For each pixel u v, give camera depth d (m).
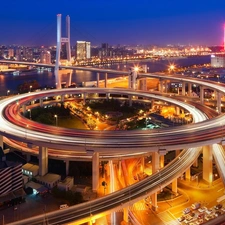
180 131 125.94
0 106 179.12
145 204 106.19
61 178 121.88
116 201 93.31
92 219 87.69
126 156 123.56
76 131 126.56
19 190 108.75
